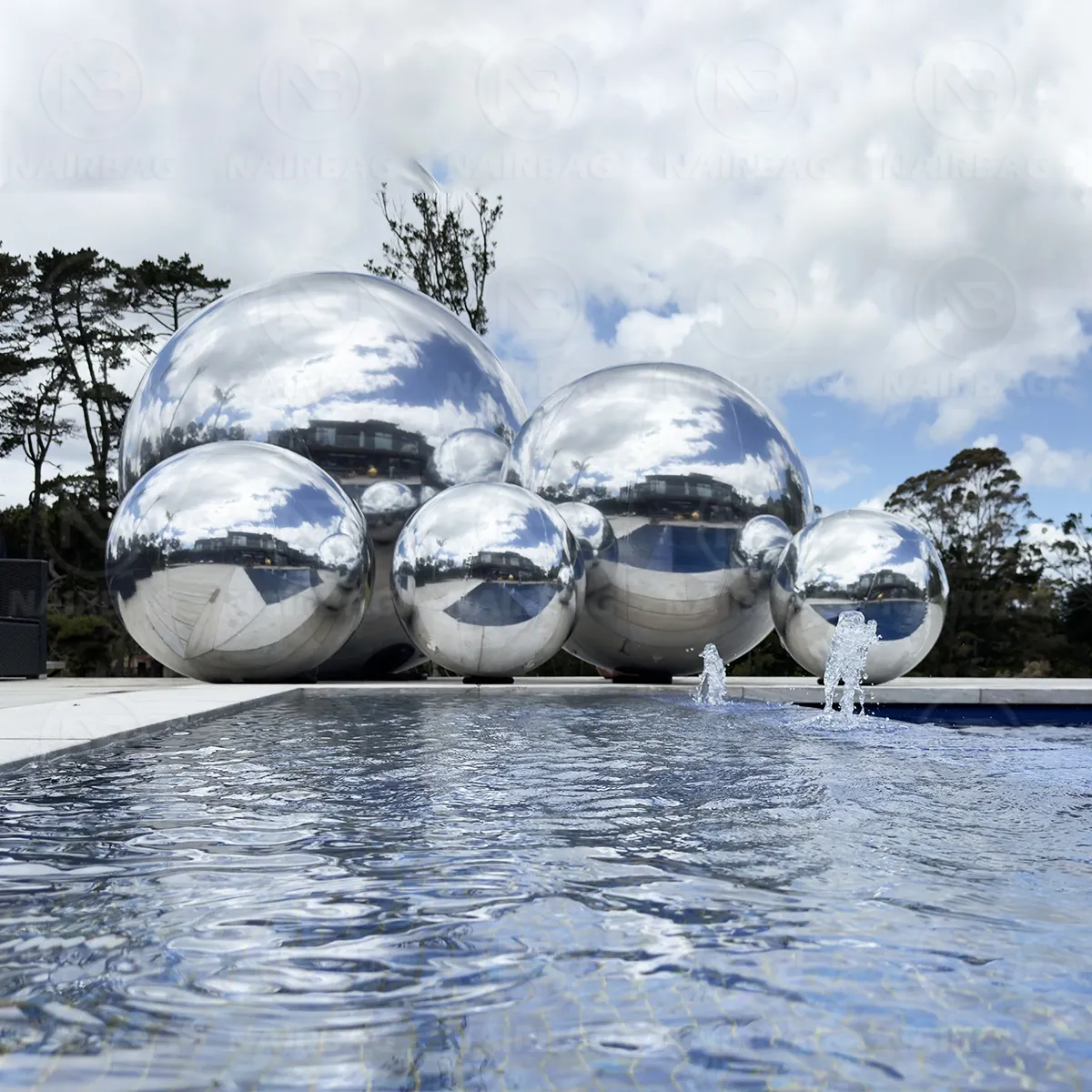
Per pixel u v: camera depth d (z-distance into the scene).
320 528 7.11
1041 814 2.69
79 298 18.61
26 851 2.21
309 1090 1.15
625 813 2.67
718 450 7.83
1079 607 19.44
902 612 7.25
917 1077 1.19
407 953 1.58
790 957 1.56
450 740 4.22
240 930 1.68
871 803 2.85
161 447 8.18
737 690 7.01
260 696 5.76
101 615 18.47
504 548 7.14
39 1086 1.16
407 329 8.49
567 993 1.42
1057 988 1.44
